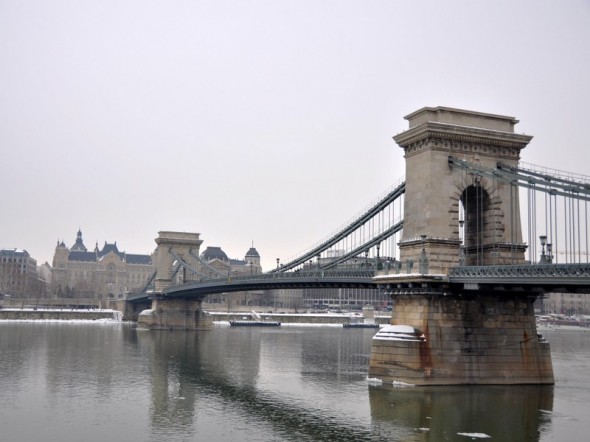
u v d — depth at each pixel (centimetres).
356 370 7656
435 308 5816
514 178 5553
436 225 5884
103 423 4688
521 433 4350
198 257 16775
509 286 5481
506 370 5906
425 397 5331
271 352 10069
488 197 6156
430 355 5741
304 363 8444
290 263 9462
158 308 16412
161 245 17088
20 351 9369
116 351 9744
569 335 17288
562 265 4694
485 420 4669
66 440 4219
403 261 6084
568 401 5278
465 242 6394
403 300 6047
